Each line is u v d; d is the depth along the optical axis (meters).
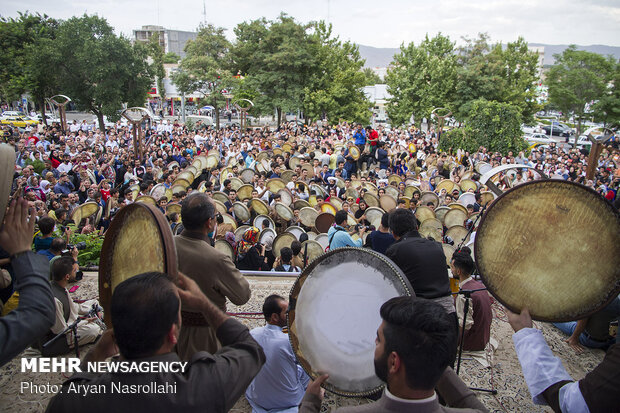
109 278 2.26
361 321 2.16
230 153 23.42
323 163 21.42
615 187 15.80
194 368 1.61
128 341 1.49
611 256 2.03
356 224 11.15
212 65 44.72
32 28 39.28
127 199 11.11
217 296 3.01
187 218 2.99
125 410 1.47
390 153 24.81
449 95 42.00
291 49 40.97
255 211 12.72
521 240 2.20
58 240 5.90
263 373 3.69
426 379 1.50
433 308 1.58
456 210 12.51
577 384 1.87
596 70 40.84
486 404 3.86
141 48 36.22
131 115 17.48
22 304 1.55
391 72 45.78
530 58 41.19
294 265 7.88
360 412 1.56
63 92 34.47
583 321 4.55
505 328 5.28
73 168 14.97
